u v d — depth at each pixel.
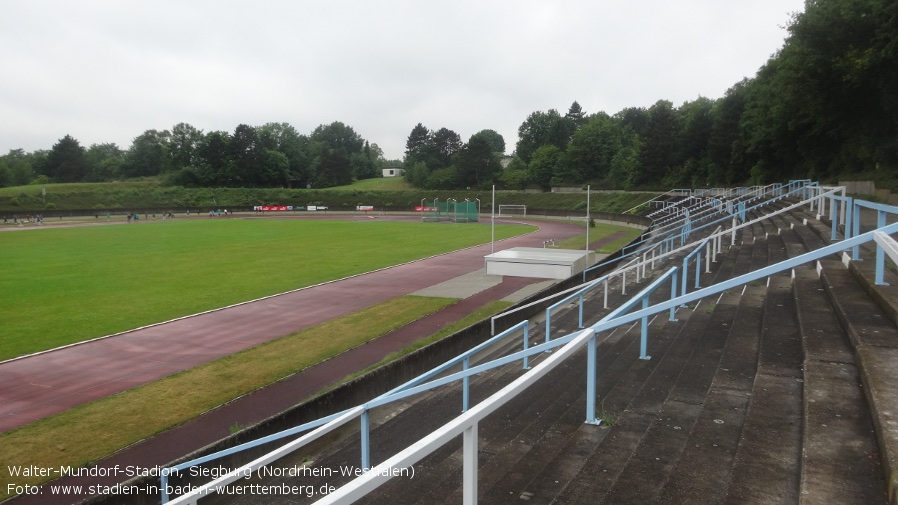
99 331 18.50
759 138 54.75
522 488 5.12
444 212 78.31
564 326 15.21
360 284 26.73
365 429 7.17
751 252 17.69
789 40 40.12
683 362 8.30
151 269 31.34
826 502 3.50
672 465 4.98
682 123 88.94
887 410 4.14
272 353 15.95
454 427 2.75
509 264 21.67
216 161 127.25
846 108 37.88
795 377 6.20
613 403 7.18
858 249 9.70
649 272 20.20
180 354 16.05
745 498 3.99
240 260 35.00
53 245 43.31
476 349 10.70
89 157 158.12
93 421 11.50
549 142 127.12
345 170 145.38
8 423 11.47
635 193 80.31
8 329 18.73
